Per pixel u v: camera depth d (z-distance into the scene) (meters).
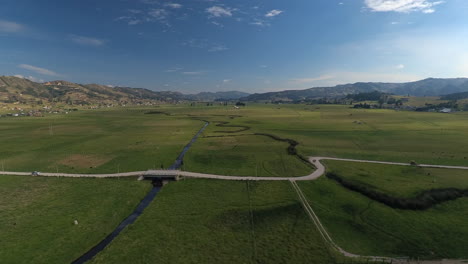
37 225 62.75
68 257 52.19
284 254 52.81
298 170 100.75
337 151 126.25
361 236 59.53
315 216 67.44
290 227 62.75
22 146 146.38
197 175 97.38
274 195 79.25
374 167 100.06
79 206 73.00
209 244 56.47
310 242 56.75
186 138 172.38
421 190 77.25
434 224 62.72
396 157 113.25
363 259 50.78
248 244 56.44
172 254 53.00
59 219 65.81
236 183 89.38
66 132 198.62
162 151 134.62
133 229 62.34
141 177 95.62
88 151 135.00
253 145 146.12
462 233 58.78
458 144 133.12
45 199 77.00
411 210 68.94
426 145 133.50
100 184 89.00
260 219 66.56
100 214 69.06
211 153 129.62
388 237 58.59
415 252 53.16
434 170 95.00
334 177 92.38
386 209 70.00
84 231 61.12
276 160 114.69
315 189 83.19
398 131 174.38
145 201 79.06
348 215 68.38
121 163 113.38
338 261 50.38
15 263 49.47
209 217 67.75
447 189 78.06
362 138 155.88
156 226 63.66
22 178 93.81
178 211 71.12
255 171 100.88
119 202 76.19
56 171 102.06
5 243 55.28
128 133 194.62
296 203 73.75
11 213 68.31
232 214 69.00
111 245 55.84
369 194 78.00
